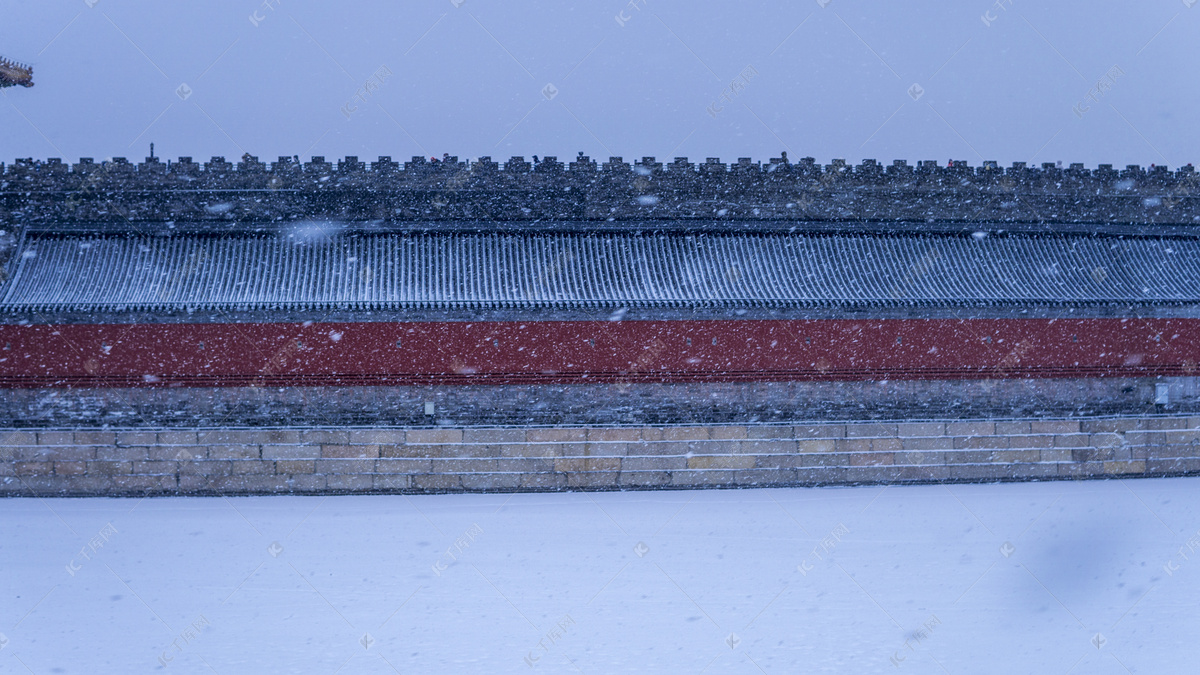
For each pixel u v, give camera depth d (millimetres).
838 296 31281
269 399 30125
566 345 30578
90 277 30203
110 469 29656
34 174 31031
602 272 31906
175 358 29594
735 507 29344
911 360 31453
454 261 31797
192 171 31750
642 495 30609
